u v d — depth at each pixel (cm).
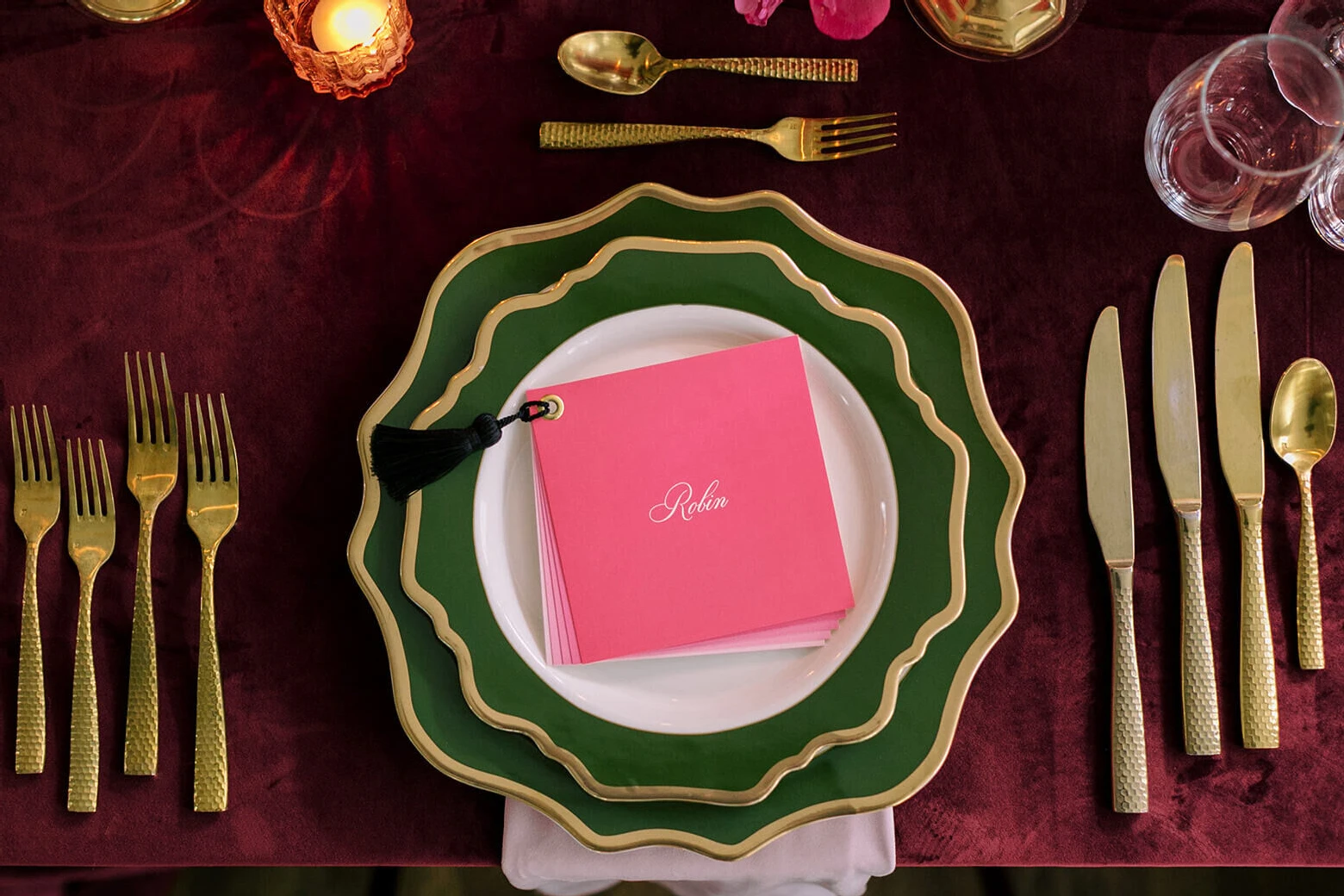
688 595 64
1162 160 71
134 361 71
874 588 63
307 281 71
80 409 70
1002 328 71
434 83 72
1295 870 117
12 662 68
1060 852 67
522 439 65
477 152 72
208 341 71
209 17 73
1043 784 68
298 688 68
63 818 67
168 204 72
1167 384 70
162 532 69
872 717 61
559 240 66
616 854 66
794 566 64
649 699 63
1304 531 69
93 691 67
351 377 71
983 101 73
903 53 73
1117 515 68
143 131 72
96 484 69
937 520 63
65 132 72
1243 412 70
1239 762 68
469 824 68
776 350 64
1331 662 69
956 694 62
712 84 73
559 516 64
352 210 72
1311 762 67
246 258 71
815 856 66
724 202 65
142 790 67
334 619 69
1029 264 71
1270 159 71
